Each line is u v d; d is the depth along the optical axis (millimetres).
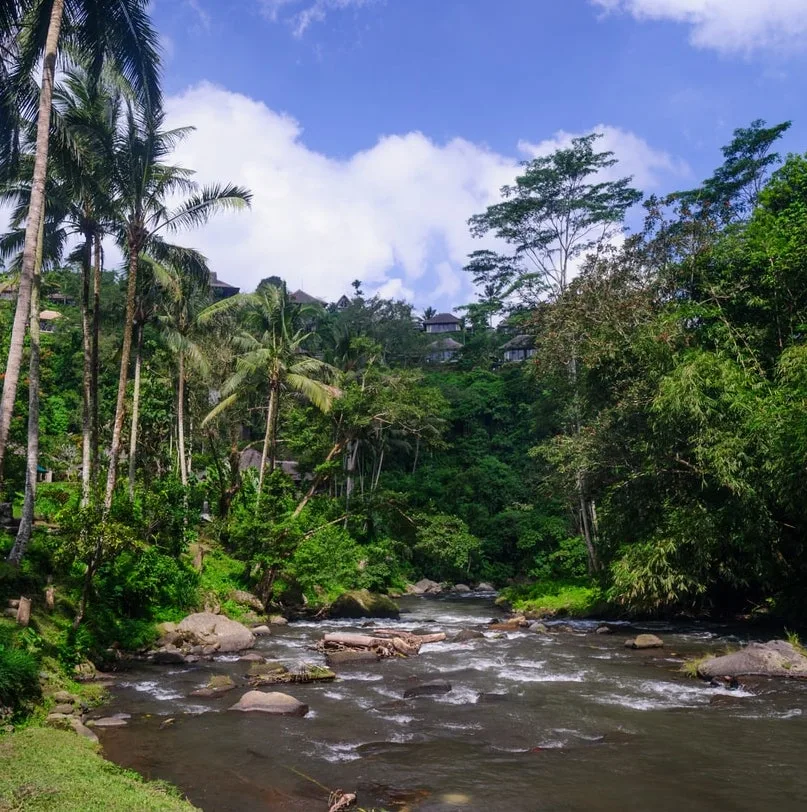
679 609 24641
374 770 8539
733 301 22938
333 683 13859
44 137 14438
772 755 9031
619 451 24391
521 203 36750
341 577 28375
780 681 13305
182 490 21938
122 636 16719
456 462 54844
